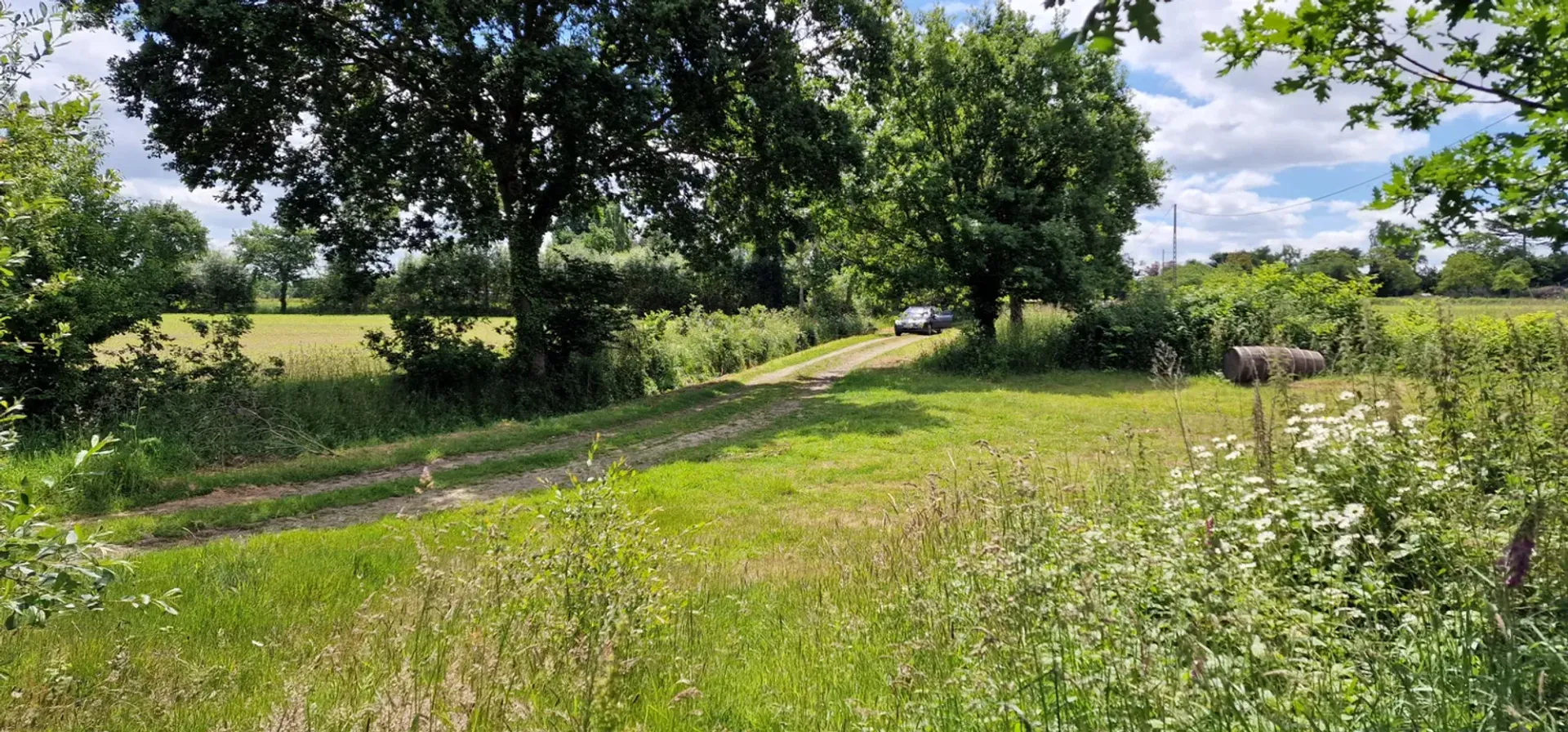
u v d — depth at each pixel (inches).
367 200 754.2
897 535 245.0
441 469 488.1
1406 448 168.9
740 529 325.1
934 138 1110.4
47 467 389.4
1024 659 120.5
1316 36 123.0
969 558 172.7
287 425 568.7
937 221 1070.4
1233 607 113.1
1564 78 110.9
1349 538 136.0
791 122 799.1
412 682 122.3
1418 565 141.0
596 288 830.5
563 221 901.8
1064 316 1111.0
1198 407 649.6
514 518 274.5
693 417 711.1
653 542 198.1
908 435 561.3
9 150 142.9
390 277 790.5
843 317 1868.8
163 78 634.2
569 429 642.2
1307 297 922.7
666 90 767.1
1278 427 214.8
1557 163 118.3
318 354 795.4
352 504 406.0
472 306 764.6
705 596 219.0
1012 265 1040.8
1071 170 1119.6
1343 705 100.4
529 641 141.6
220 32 598.5
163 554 288.0
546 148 770.8
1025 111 1034.7
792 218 930.7
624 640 149.0
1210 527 130.4
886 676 144.3
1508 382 173.9
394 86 755.4
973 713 119.0
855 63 884.0
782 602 215.5
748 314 1531.7
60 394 491.8
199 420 522.0
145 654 182.4
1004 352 1043.3
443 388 732.7
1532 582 109.6
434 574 165.0
